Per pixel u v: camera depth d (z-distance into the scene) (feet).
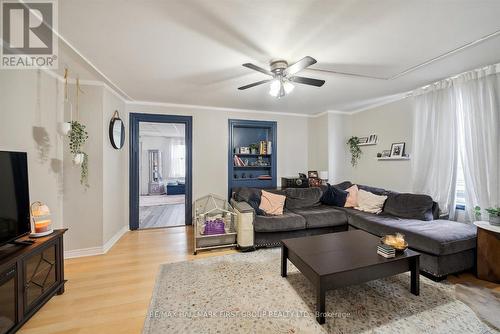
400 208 9.78
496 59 7.29
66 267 7.89
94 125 9.04
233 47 6.41
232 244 9.68
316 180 13.87
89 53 6.73
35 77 7.21
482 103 7.95
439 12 4.93
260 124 14.39
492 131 7.68
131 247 9.77
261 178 14.55
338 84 9.56
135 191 12.14
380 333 4.85
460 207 9.01
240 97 11.39
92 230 9.02
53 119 8.05
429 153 9.66
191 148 12.97
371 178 13.28
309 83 7.28
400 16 5.06
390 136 12.04
